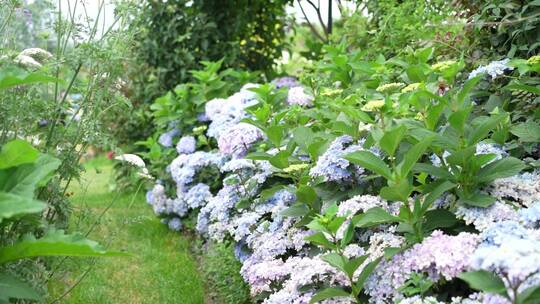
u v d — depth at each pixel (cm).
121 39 357
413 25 461
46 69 278
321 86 486
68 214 330
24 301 285
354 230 306
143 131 779
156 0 722
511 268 190
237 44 731
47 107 316
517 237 231
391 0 509
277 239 339
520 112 340
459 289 263
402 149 298
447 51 419
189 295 423
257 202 383
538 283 206
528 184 283
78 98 384
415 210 264
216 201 416
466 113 268
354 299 271
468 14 416
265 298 309
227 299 400
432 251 248
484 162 271
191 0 732
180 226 573
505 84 371
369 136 311
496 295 212
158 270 473
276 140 367
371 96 369
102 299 411
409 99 290
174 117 612
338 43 595
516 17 371
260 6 783
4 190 231
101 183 831
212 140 582
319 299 265
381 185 321
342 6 604
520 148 322
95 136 331
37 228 294
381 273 265
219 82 607
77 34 343
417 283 248
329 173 310
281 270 305
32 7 399
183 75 716
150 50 734
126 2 352
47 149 320
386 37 508
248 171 402
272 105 485
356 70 416
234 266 416
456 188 275
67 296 408
